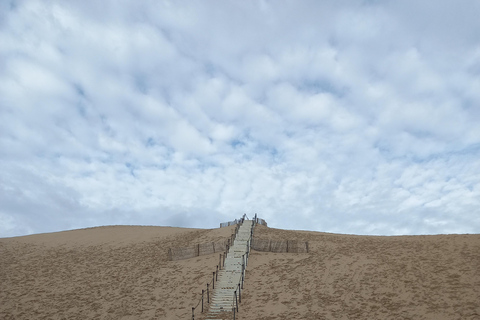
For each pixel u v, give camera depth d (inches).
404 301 764.0
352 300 802.2
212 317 786.2
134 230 1717.5
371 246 1110.4
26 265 1219.2
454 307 705.6
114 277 1077.1
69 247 1427.2
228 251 1112.8
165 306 868.0
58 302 942.4
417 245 1052.5
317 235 1315.2
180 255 1146.7
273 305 816.9
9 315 885.2
